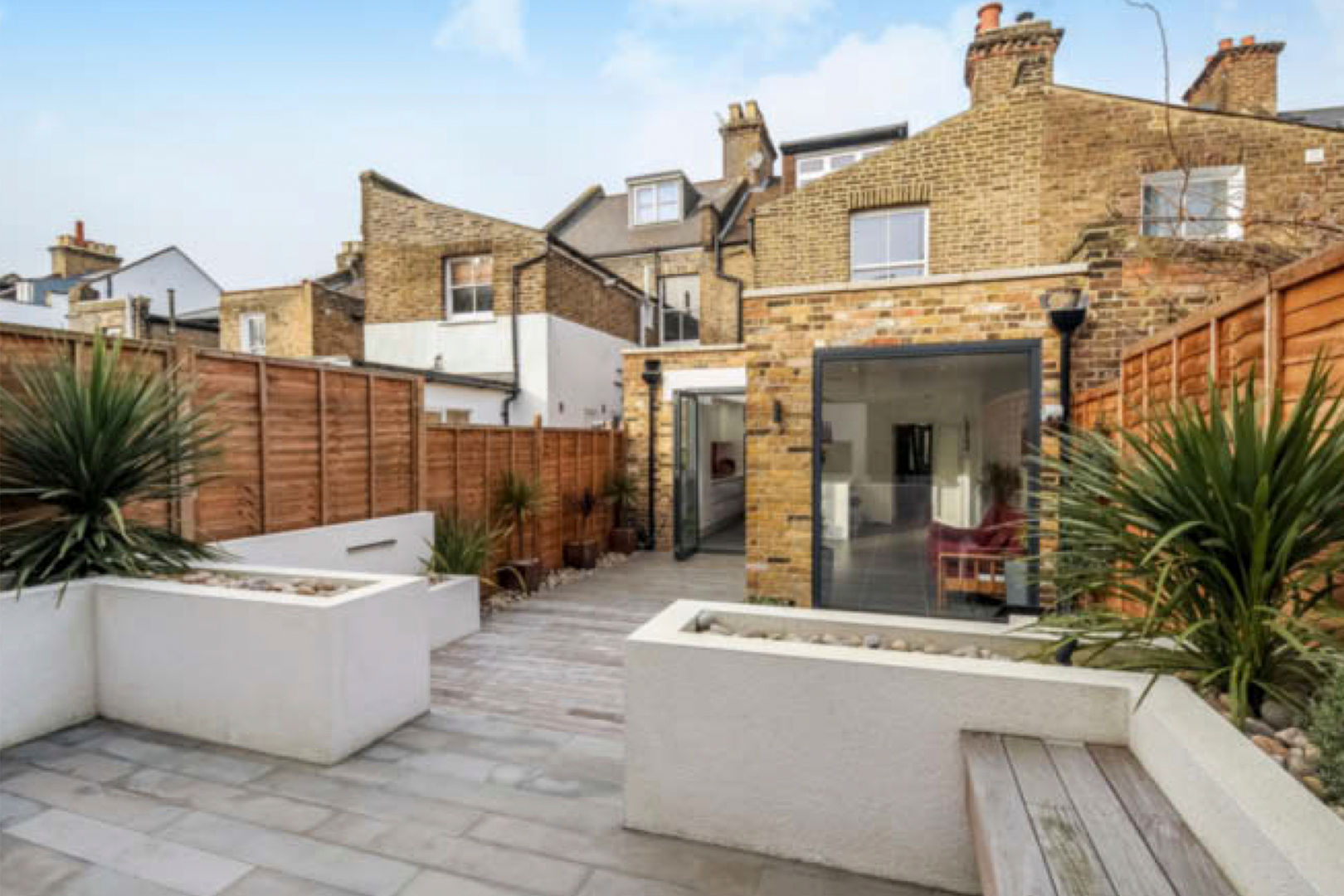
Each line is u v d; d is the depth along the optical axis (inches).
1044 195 277.0
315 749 113.1
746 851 87.3
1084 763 68.5
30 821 95.0
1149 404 117.7
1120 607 126.6
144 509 151.1
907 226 305.6
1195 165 259.1
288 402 184.4
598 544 349.1
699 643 89.4
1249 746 57.8
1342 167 247.6
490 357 402.6
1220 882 50.4
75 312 503.5
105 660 130.3
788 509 205.3
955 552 205.5
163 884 81.6
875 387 225.9
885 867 80.8
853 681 81.2
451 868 85.0
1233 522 67.9
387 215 423.5
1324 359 78.7
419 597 134.9
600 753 118.1
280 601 115.4
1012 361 199.6
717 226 481.4
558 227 605.0
